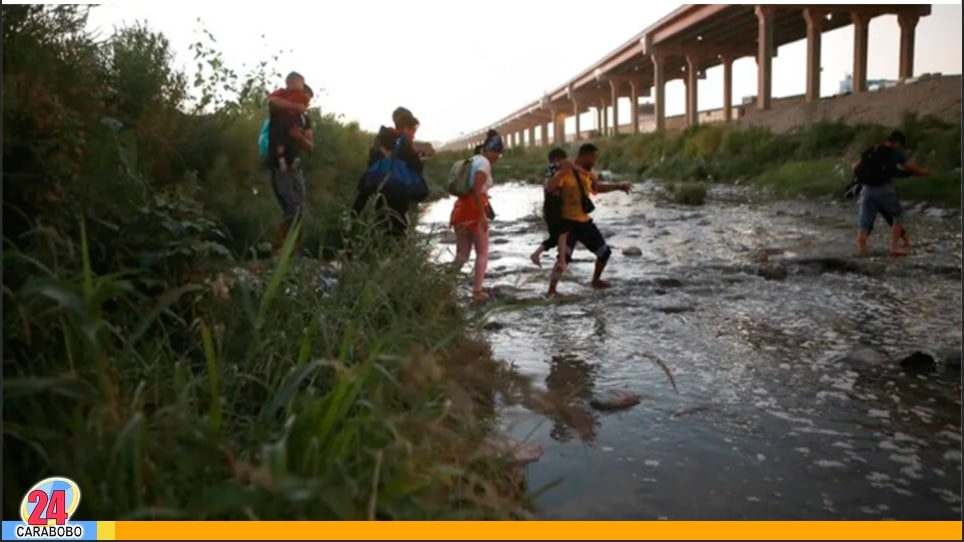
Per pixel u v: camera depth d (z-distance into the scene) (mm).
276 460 1969
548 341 5879
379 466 2289
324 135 15844
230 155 10594
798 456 3637
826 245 11336
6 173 3148
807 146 27969
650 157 39750
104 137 4129
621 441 3842
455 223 7270
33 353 2793
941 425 4008
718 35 60875
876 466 3512
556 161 8289
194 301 3795
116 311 3590
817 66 46812
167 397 2965
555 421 4066
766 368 5090
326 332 3621
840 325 6285
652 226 14883
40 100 3320
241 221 8289
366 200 6883
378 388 2715
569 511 3037
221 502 1983
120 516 2023
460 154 43938
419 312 4934
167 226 3979
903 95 33031
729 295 7668
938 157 20938
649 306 7141
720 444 3791
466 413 3096
